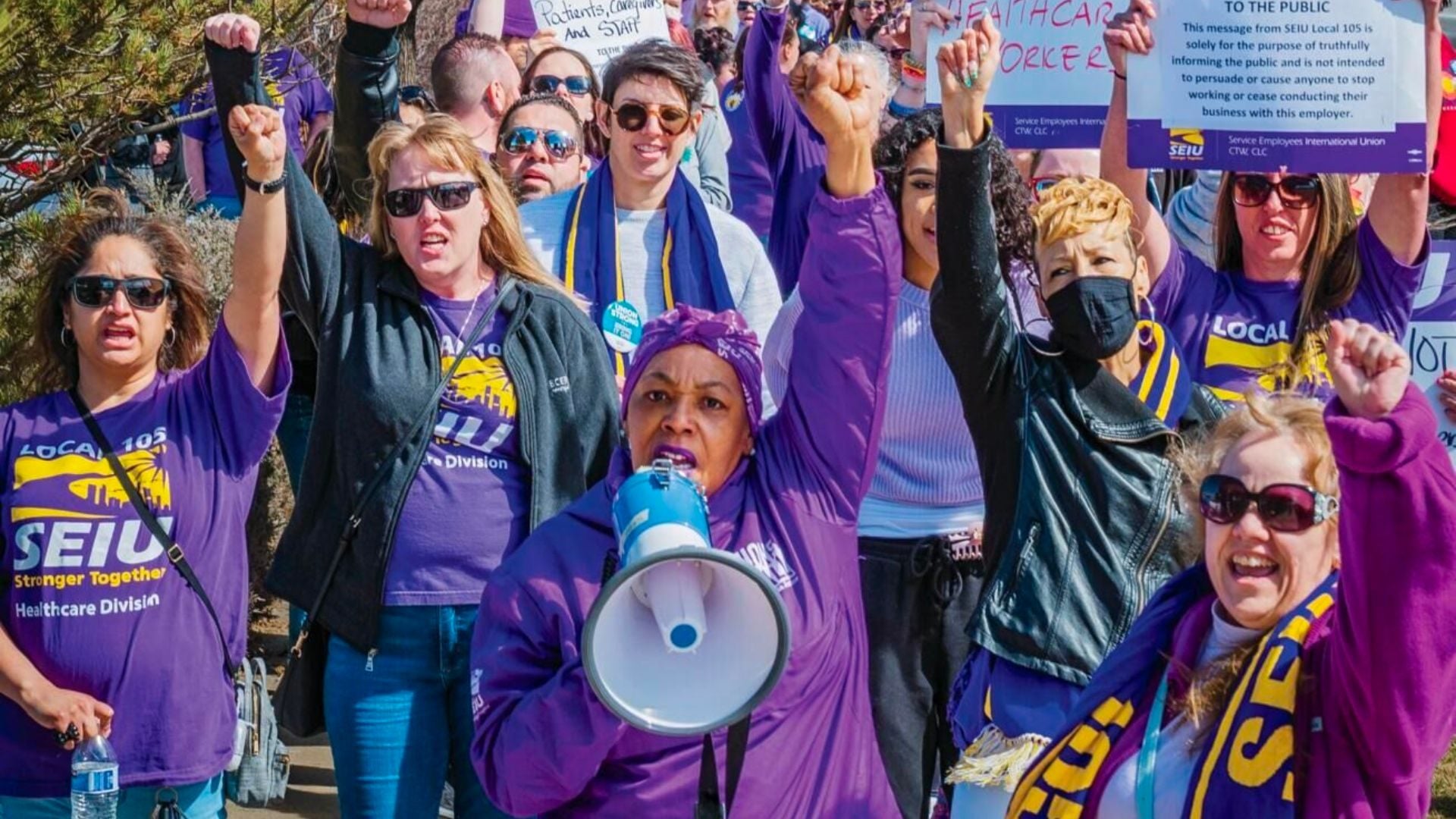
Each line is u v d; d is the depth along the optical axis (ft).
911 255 20.66
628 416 14.25
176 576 17.85
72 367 18.67
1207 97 19.98
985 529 17.28
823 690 13.76
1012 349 16.93
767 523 14.02
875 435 14.20
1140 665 13.38
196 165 36.63
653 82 22.41
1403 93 19.62
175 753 17.75
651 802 13.41
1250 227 20.93
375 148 19.11
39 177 25.52
